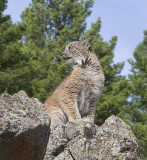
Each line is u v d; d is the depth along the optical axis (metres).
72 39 59.09
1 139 10.90
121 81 50.47
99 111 46.09
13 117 11.80
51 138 16.55
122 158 15.30
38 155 11.95
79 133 16.53
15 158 11.29
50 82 47.78
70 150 16.02
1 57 41.56
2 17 43.97
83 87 21.72
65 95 21.55
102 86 22.16
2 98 13.13
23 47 56.59
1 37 42.50
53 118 21.48
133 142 16.03
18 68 44.16
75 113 21.30
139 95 60.19
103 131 16.25
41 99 45.50
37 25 63.03
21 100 13.42
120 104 46.69
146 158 47.50
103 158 15.42
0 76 41.41
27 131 11.34
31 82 46.91
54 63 52.53
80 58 22.75
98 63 22.67
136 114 54.66
